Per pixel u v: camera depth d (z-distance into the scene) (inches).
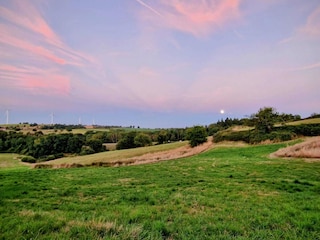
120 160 2058.3
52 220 297.0
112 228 256.4
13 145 3887.8
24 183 871.7
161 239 247.8
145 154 2479.1
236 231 284.0
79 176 1091.3
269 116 2979.8
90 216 354.3
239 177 869.2
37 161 3134.8
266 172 953.5
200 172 1064.2
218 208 429.7
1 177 1097.4
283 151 1601.9
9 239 234.2
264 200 487.5
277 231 282.5
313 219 332.8
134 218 345.1
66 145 3745.1
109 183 833.5
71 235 241.8
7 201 544.4
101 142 4079.7
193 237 259.3
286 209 398.6
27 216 333.1
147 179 912.9
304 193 565.9
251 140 2810.0
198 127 3144.7
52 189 716.0
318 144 1633.9
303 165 1111.6
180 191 627.2
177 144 3272.6
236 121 5177.2
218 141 3117.6
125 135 4335.6
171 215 368.2
